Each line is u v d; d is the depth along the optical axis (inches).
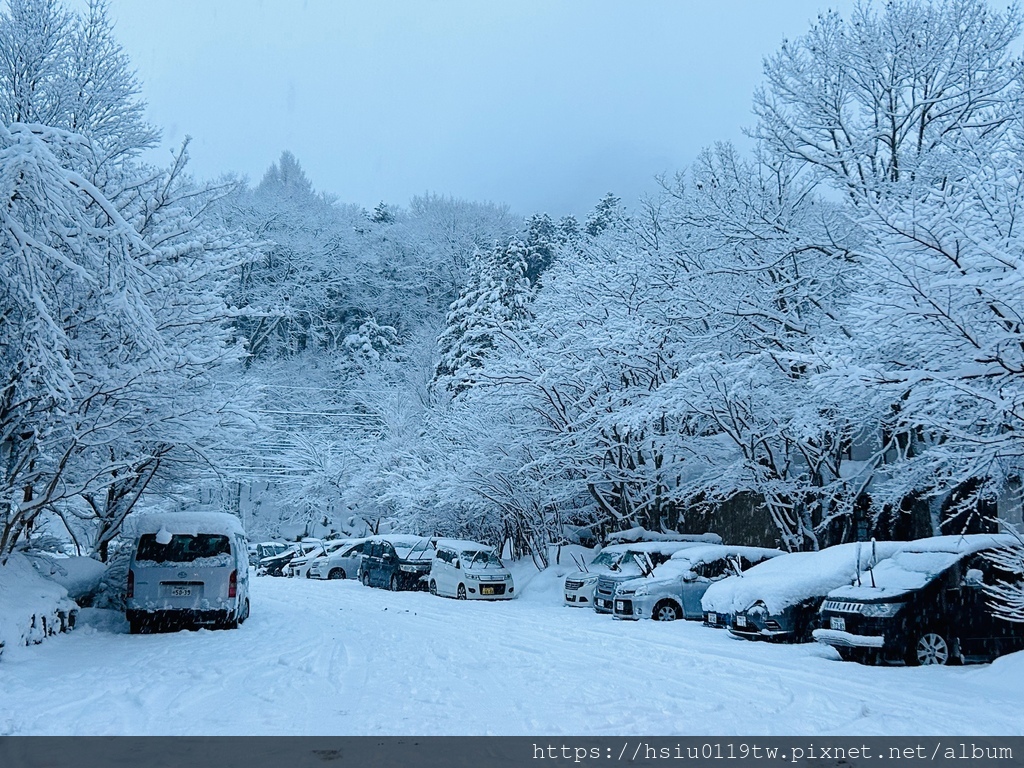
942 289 360.2
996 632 414.3
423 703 301.7
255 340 2113.7
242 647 456.1
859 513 735.7
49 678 344.8
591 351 847.7
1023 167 449.7
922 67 701.3
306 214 2432.3
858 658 414.9
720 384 669.3
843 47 716.7
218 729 260.1
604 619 644.1
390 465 1475.1
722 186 773.9
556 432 913.5
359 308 2436.0
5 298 423.5
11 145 366.6
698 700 309.6
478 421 977.5
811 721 274.4
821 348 429.7
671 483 906.1
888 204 379.6
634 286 811.4
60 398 388.5
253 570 1499.8
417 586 949.8
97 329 470.0
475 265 2021.4
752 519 925.8
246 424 579.2
